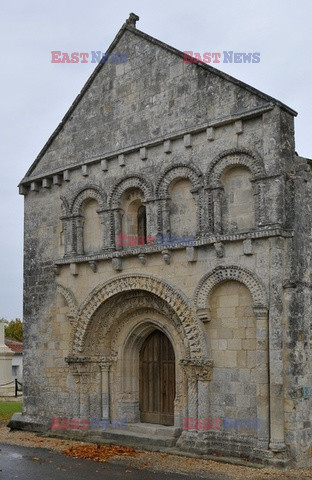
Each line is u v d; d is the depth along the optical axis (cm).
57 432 2375
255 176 1878
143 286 2138
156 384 2284
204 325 1983
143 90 2255
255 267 1856
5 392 4281
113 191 2291
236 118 1928
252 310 1877
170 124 2141
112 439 2192
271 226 1817
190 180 2064
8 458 1952
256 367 1831
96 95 2430
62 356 2434
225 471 1719
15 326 8750
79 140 2469
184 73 2122
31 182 2642
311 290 1889
